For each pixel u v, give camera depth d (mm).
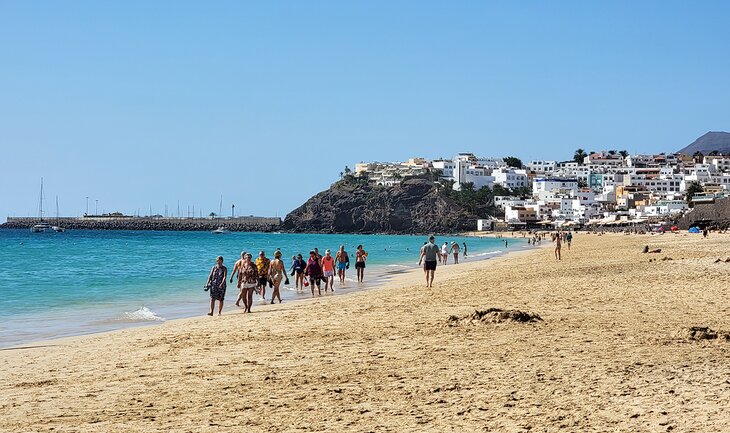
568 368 11594
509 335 15227
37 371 13750
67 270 57594
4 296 34594
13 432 8859
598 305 20734
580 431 8086
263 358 13875
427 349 13961
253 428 8766
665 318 17547
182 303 30906
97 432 8781
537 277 34250
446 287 31109
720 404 8977
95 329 22047
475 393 10141
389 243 163375
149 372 12969
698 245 74438
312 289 32844
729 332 14453
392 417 9039
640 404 9141
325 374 11969
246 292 25125
